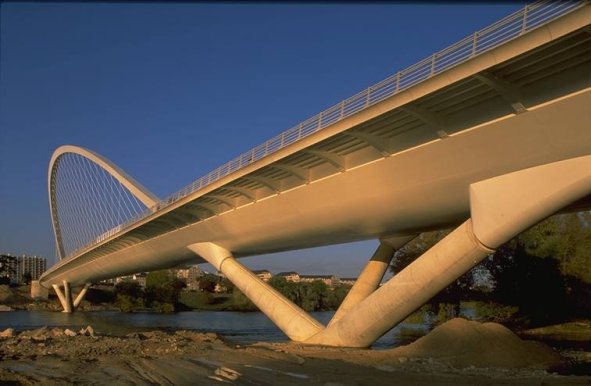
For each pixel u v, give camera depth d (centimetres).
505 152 2123
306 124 2895
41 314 10106
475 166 2258
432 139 2388
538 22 1748
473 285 5328
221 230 4334
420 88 2127
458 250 2305
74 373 2066
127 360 2444
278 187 3484
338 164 2903
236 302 12756
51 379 1909
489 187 2217
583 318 4834
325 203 3170
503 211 2144
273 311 3597
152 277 12531
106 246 6844
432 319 5978
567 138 1922
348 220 3156
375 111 2362
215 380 1872
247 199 3875
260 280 3988
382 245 3553
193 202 4188
